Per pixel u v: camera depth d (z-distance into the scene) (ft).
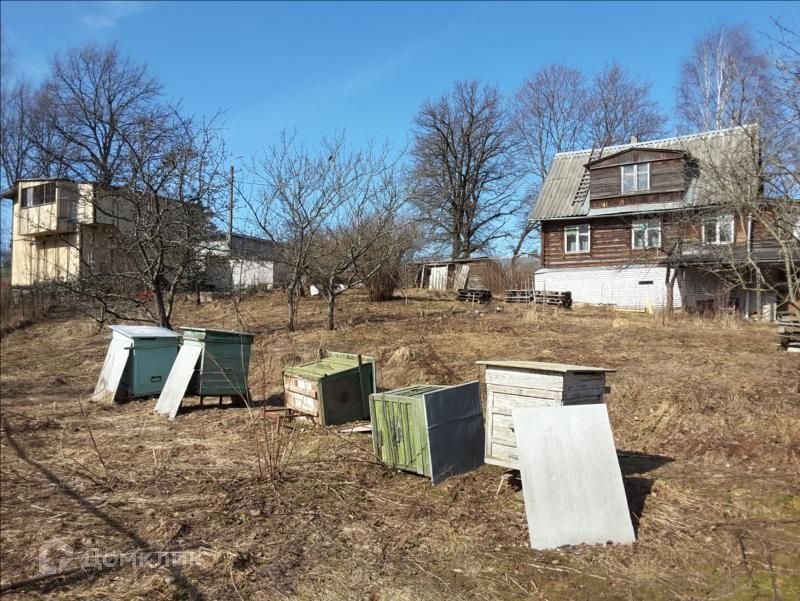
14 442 22.33
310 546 13.74
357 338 46.62
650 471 19.42
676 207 76.43
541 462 14.58
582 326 55.67
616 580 12.41
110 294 47.78
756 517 15.38
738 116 38.42
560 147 144.36
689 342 45.32
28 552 12.94
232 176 49.19
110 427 25.14
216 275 61.05
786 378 30.53
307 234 52.70
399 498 16.96
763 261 60.80
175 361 30.07
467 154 141.18
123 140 44.98
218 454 20.71
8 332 62.39
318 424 24.39
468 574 12.67
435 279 101.50
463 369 35.06
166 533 13.99
